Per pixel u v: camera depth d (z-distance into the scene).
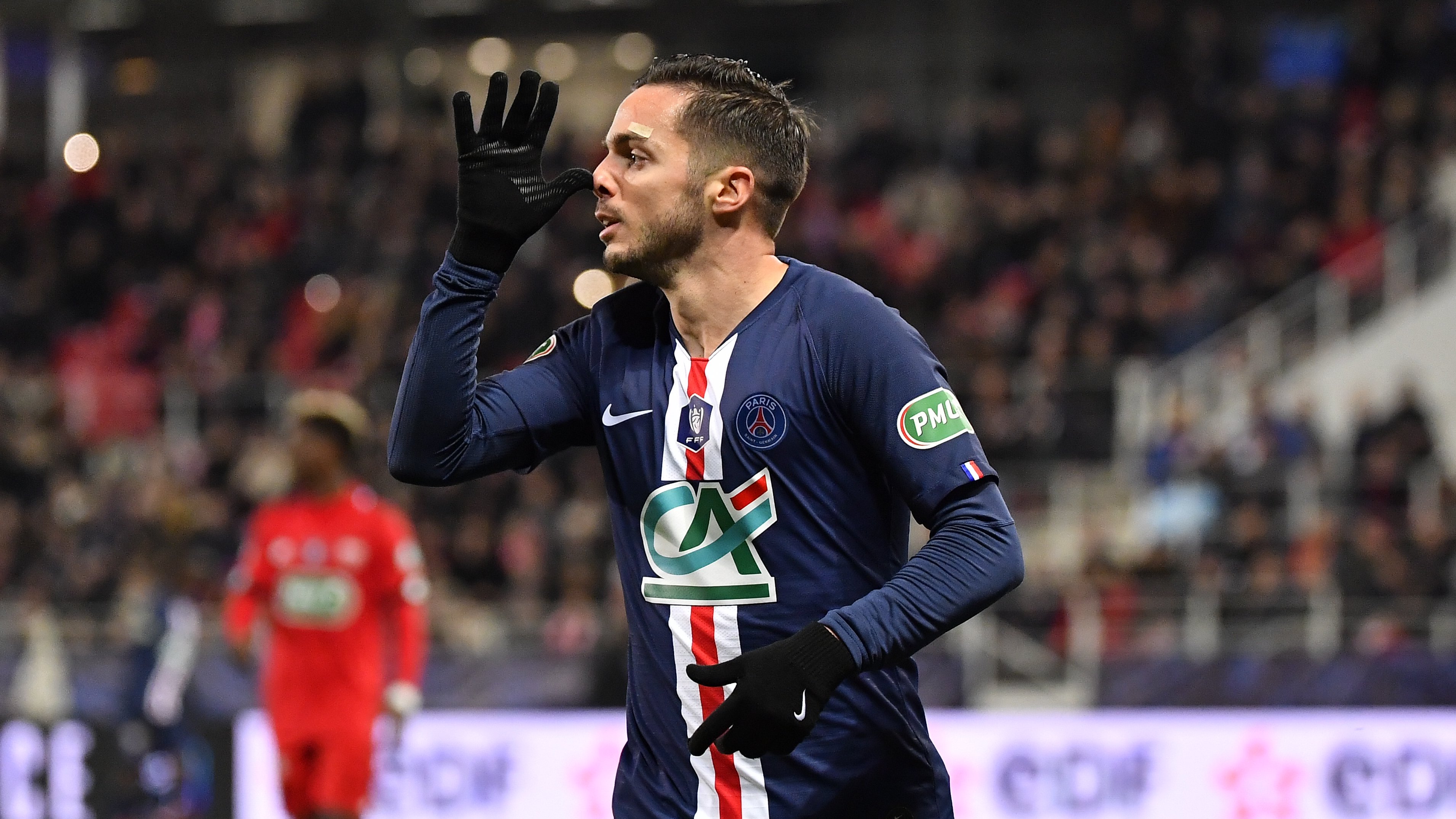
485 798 33.62
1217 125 53.91
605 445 10.58
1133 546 38.41
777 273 10.40
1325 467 38.56
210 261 57.16
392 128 62.44
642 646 10.46
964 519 9.63
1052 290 47.22
